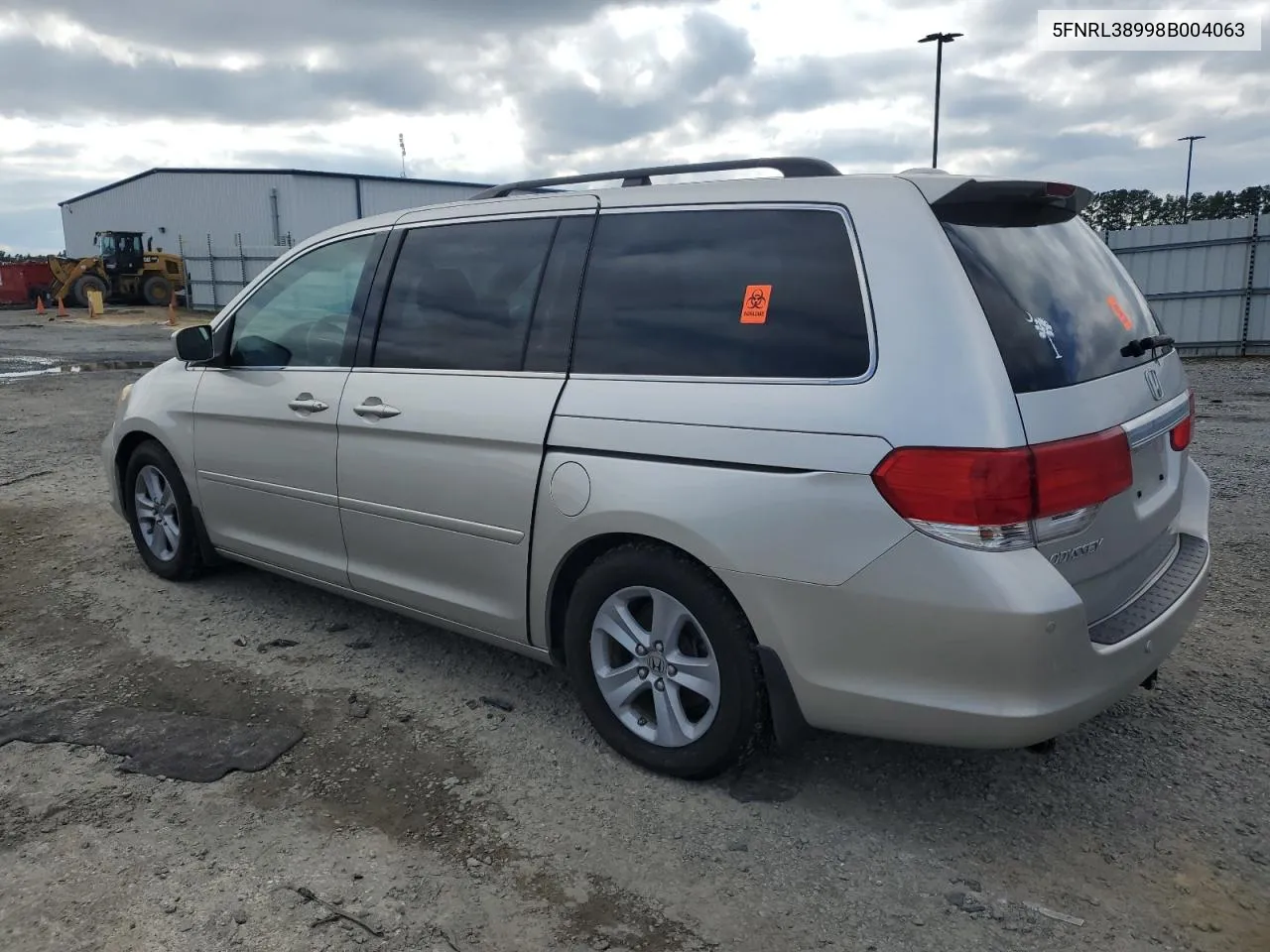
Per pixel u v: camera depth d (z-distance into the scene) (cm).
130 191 5197
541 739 345
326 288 416
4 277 3862
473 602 359
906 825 292
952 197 278
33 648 428
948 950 239
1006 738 253
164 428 479
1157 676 381
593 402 314
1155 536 312
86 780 317
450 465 352
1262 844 280
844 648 268
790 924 249
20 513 657
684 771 310
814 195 291
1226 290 1614
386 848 281
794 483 270
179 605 479
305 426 408
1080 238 324
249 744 341
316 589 501
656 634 310
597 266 330
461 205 381
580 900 258
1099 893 260
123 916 252
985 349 254
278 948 240
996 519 246
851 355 270
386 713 365
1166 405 315
